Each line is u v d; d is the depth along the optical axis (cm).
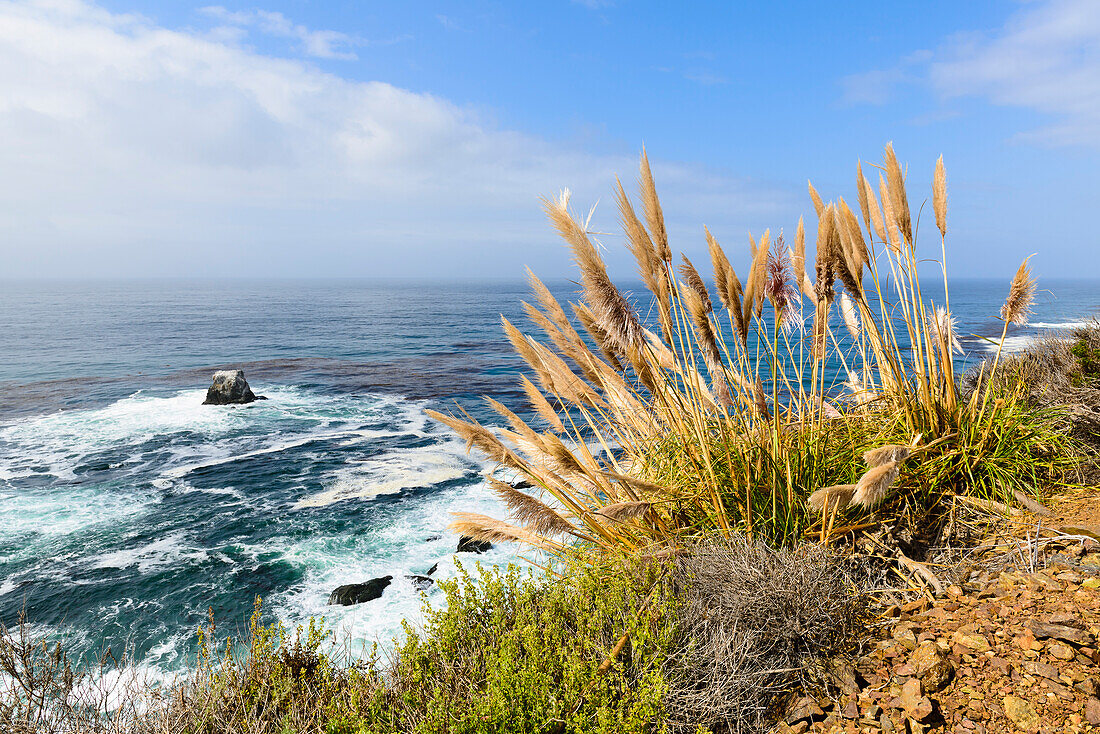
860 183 434
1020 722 205
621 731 220
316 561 1116
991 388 408
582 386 466
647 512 367
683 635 271
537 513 351
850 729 222
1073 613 250
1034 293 389
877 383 490
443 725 236
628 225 367
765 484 363
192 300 16138
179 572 1094
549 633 276
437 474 1582
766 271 366
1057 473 377
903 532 343
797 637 267
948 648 247
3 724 248
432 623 303
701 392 395
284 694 264
